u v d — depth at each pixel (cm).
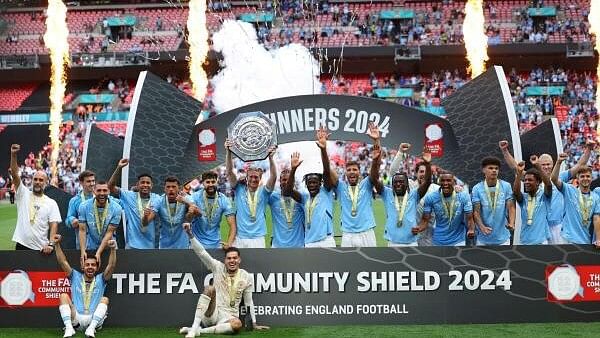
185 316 980
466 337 898
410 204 1088
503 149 1135
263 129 1134
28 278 984
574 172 1116
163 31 5159
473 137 1304
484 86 1311
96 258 960
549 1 5041
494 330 938
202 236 1077
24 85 5075
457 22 5019
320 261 989
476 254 987
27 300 983
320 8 5134
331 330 951
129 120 1289
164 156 1298
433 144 1313
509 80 4747
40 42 5128
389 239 1095
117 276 984
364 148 3962
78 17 5262
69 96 4916
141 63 4853
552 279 984
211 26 5003
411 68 4934
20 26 5222
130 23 5175
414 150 1316
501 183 1081
